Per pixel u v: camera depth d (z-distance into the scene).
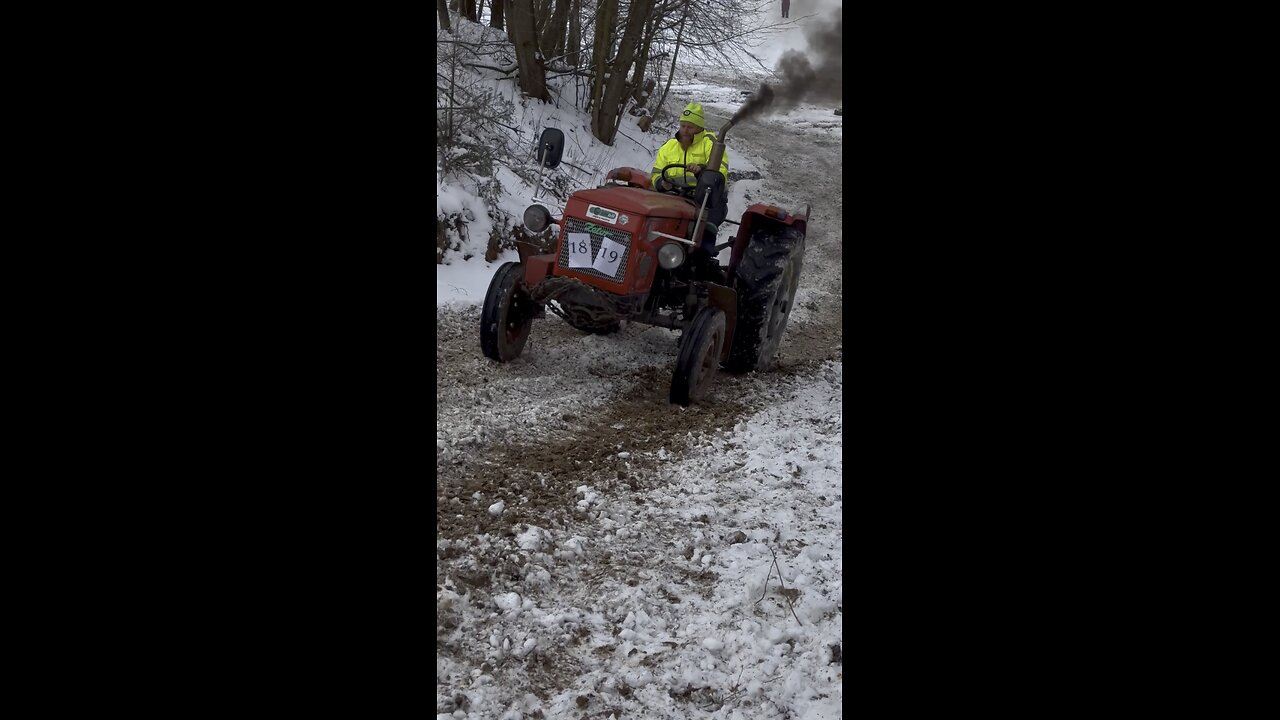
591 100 13.07
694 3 13.87
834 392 5.85
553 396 5.23
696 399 5.31
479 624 2.86
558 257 5.27
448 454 4.14
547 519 3.61
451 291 6.97
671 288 5.61
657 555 3.46
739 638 2.92
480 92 10.64
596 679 2.69
